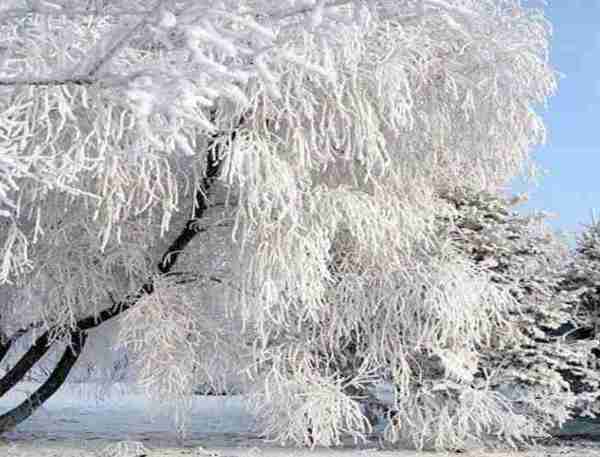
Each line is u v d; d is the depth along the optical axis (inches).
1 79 141.7
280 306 316.5
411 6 175.0
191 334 341.7
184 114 134.8
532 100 368.8
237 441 374.0
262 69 139.3
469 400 349.1
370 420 392.8
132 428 434.3
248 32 139.1
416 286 348.5
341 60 301.0
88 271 320.8
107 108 201.5
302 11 143.4
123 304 338.3
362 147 314.7
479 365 382.3
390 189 359.6
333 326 354.6
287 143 308.0
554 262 427.2
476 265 384.2
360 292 353.4
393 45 320.2
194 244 357.1
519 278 388.8
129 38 130.6
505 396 374.0
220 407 549.6
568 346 388.5
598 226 452.1
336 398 340.2
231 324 355.3
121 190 262.5
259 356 342.6
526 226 406.6
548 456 339.3
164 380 313.7
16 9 138.8
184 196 343.3
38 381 448.5
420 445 349.7
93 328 389.4
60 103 209.9
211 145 301.1
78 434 396.2
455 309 341.1
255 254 303.4
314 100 296.2
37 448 330.3
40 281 318.3
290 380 343.0
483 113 356.5
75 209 303.4
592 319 419.5
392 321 358.3
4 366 434.9
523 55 350.0
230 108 298.4
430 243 378.6
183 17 128.3
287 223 311.4
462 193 413.1
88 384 442.0
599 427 458.6
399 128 343.0
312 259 310.3
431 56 342.3
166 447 345.1
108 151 231.5
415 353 372.5
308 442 337.1
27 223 309.4
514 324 385.1
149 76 131.8
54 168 170.6
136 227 323.3
